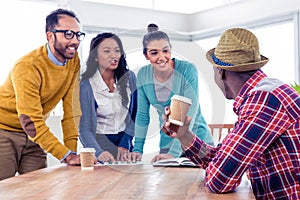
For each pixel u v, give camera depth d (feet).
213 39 21.08
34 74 7.46
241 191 4.67
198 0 21.50
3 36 16.40
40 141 7.25
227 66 4.72
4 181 5.54
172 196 4.42
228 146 4.48
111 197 4.42
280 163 4.57
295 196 4.50
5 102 8.48
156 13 20.81
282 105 4.46
